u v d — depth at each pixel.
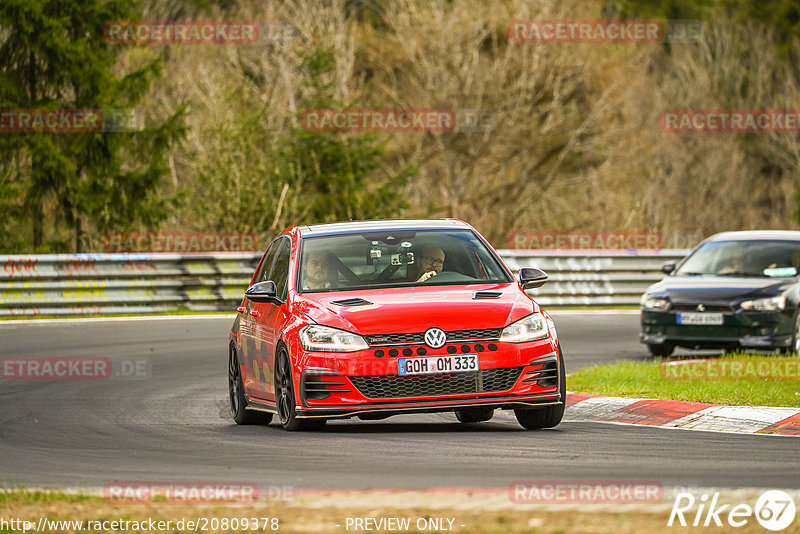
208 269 84.06
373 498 23.36
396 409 33.00
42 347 64.12
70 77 118.38
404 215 155.12
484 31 177.00
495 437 33.56
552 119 179.75
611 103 179.88
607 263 91.19
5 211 117.69
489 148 178.50
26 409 44.44
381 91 186.12
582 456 29.66
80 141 118.19
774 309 56.19
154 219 120.69
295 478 26.84
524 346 33.62
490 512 21.81
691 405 39.00
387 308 34.03
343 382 33.25
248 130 124.00
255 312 39.56
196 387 50.75
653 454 30.02
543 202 186.25
